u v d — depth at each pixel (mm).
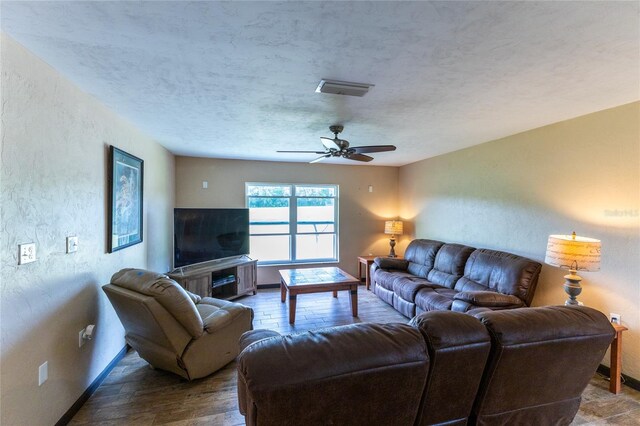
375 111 2805
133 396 2379
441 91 2312
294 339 1202
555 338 1439
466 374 1366
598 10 1347
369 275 5578
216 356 2672
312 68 1941
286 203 5836
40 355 1786
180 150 4633
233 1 1287
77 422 2078
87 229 2322
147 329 2441
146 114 2850
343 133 3635
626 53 1732
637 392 2457
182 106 2645
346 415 1202
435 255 4668
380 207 6270
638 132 2484
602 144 2734
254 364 1084
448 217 4875
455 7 1330
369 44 1647
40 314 1783
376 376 1176
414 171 5832
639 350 2482
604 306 2719
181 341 2422
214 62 1862
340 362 1135
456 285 3938
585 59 1805
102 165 2570
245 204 5469
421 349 1254
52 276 1898
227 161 5371
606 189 2705
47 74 1855
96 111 2469
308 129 3430
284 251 5848
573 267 2508
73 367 2131
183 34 1550
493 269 3510
